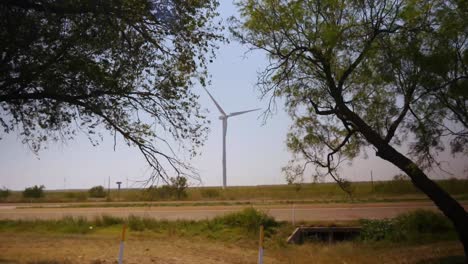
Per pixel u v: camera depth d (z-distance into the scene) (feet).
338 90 47.70
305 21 47.34
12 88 35.58
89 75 35.37
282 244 69.31
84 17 34.86
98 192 200.13
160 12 36.27
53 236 75.10
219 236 75.36
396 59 45.57
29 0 33.76
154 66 38.40
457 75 46.09
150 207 109.70
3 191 193.36
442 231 70.90
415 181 47.83
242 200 135.13
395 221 74.79
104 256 55.62
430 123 47.24
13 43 33.58
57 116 38.19
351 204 105.70
